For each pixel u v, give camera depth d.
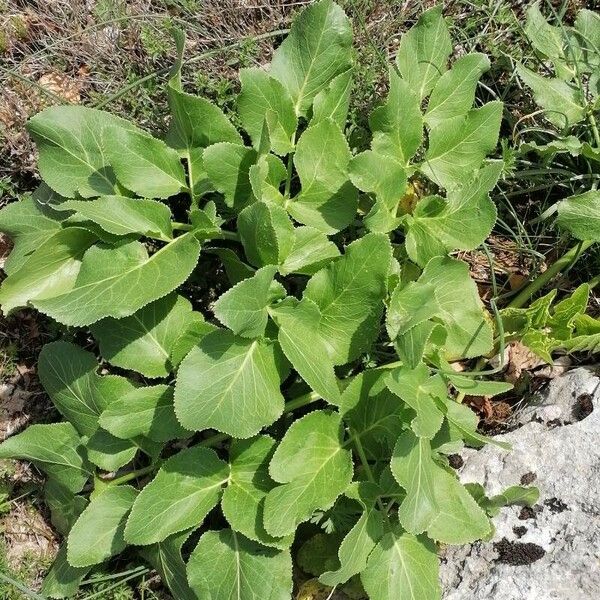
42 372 0.44
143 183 0.43
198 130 0.44
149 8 0.53
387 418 0.40
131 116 0.51
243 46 0.51
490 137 0.45
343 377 0.47
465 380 0.41
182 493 0.40
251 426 0.37
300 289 0.48
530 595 0.41
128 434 0.41
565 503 0.43
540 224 0.51
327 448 0.40
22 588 0.46
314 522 0.42
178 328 0.43
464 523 0.40
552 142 0.46
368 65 0.51
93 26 0.50
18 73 0.52
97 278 0.41
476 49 0.53
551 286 0.50
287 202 0.44
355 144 0.50
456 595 0.42
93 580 0.47
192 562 0.40
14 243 0.48
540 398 0.47
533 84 0.47
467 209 0.42
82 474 0.46
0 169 0.52
